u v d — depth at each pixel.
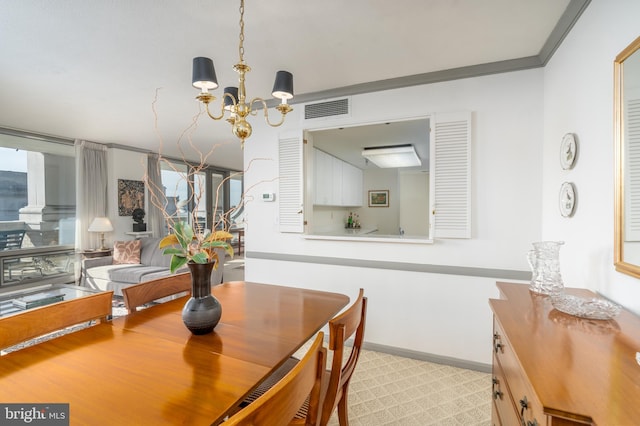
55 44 2.10
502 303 1.37
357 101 2.87
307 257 3.11
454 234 2.49
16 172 4.47
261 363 1.07
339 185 5.44
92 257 4.74
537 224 2.32
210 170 7.85
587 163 1.62
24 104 3.32
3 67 2.45
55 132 4.53
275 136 3.23
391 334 2.76
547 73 2.21
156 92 2.98
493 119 2.42
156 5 1.70
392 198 6.84
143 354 1.13
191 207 7.24
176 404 0.84
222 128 4.31
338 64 2.41
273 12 1.77
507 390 1.17
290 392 0.78
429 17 1.82
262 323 1.45
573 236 1.79
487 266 2.45
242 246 8.96
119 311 3.83
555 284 1.49
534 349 0.95
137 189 5.70
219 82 2.73
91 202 5.04
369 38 2.04
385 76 2.63
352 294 2.91
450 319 2.56
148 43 2.10
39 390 0.90
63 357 1.10
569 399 0.71
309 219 3.25
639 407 0.68
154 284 1.73
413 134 3.73
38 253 4.67
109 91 2.96
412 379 2.36
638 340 1.00
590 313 1.17
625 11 1.30
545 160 2.25
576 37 1.75
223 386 0.93
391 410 2.00
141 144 5.40
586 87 1.64
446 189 2.52
